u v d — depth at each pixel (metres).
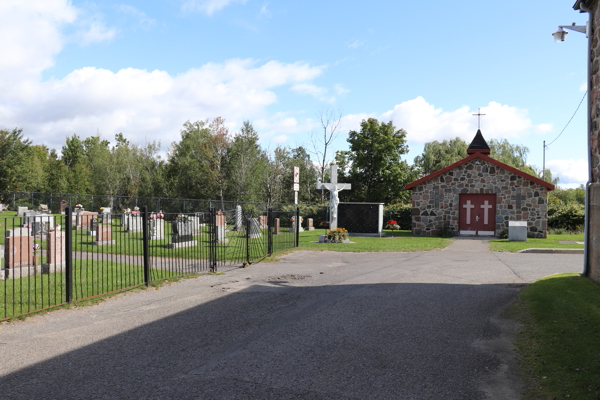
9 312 6.74
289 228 27.20
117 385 4.07
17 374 4.34
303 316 6.63
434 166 53.09
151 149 63.44
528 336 5.53
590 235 8.84
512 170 23.95
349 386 4.07
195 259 13.39
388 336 5.63
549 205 28.52
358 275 10.50
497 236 24.19
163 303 7.52
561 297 7.17
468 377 4.29
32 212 28.06
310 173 49.09
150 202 36.78
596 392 3.72
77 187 56.91
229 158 45.53
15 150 47.06
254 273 10.84
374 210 25.27
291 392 3.93
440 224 25.20
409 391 3.96
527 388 4.00
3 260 10.93
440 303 7.45
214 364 4.62
